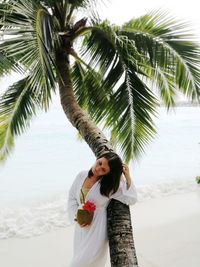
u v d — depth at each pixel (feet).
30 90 22.17
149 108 19.83
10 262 19.63
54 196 42.14
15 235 24.31
